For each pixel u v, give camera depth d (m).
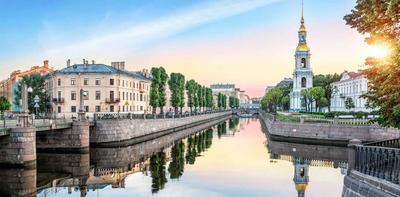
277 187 27.83
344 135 56.47
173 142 60.44
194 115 106.88
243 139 66.06
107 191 26.56
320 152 49.00
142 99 107.00
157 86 84.62
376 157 15.32
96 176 31.98
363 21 15.47
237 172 33.66
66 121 45.88
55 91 87.00
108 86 86.75
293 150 50.84
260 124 118.25
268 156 44.25
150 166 36.94
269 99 153.12
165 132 75.94
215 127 101.19
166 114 81.81
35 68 120.94
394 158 13.94
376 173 15.18
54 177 31.58
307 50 146.62
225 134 77.06
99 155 44.38
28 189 26.97
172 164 38.09
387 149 14.42
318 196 25.12
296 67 147.50
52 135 45.38
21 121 36.06
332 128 57.75
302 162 39.78
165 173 33.22
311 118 71.69
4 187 27.50
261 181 29.86
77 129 45.12
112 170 34.81
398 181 13.58
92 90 86.44
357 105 109.88
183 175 32.25
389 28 14.36
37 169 35.12
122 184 28.75
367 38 15.09
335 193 25.97
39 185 28.39
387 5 13.30
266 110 168.75
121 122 54.03
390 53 13.99
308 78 145.62
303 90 124.94
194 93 125.12
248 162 39.41
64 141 45.16
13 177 30.95
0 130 32.47
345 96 122.69
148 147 53.00
